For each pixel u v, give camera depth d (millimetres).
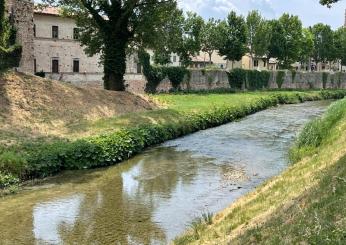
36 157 18062
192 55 78188
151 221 13070
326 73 88250
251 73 74688
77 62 62031
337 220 8023
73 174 18422
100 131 24156
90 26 36844
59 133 22969
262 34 86625
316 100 64688
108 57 35844
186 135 28828
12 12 45312
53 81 30203
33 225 12828
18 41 45875
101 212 13906
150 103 36406
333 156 14250
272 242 8133
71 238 11867
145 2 34562
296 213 9148
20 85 27125
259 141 26891
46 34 58438
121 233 12188
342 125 18938
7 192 15797
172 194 15852
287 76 81500
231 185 17000
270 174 18625
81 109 28297
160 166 20203
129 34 35719
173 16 37688
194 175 18609
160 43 37781
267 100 51500
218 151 23703
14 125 22641
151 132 25547
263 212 11000
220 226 11125
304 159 17156
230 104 41781
